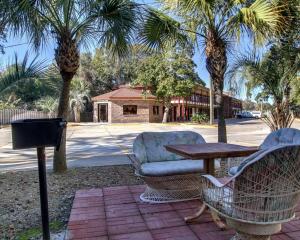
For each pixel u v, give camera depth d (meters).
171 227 2.99
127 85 29.98
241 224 2.25
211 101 22.70
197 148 3.35
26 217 3.42
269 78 6.30
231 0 5.35
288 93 6.41
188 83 22.11
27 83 4.59
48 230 2.74
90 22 4.92
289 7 5.51
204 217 3.22
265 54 6.18
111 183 4.78
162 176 3.69
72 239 2.75
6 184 4.84
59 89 5.10
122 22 4.59
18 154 8.79
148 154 4.27
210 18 5.61
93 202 3.77
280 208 2.14
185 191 3.79
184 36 5.86
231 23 5.43
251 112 47.00
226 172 4.71
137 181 4.88
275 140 3.88
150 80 23.12
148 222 3.13
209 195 2.47
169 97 23.92
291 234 2.79
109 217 3.27
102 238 2.76
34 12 4.13
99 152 9.09
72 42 5.02
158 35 5.33
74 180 4.98
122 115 26.19
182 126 21.33
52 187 4.59
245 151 3.11
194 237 2.77
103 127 21.25
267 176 2.05
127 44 4.83
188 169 3.74
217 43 5.84
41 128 2.50
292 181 2.10
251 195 2.10
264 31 5.00
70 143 11.70
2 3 3.89
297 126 20.14
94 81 33.38
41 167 2.66
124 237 2.78
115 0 4.51
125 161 7.01
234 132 16.78
